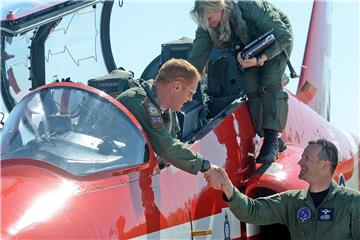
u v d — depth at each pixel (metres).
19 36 4.96
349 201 3.98
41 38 5.12
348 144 7.11
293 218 4.12
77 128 3.93
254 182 4.91
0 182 3.56
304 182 4.94
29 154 3.75
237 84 5.61
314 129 6.39
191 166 4.00
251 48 4.89
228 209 4.74
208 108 5.48
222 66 5.65
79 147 3.83
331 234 3.98
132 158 3.92
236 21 4.98
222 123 4.95
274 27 4.98
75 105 3.98
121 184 3.79
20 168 3.68
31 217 3.33
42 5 4.90
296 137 5.96
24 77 5.16
